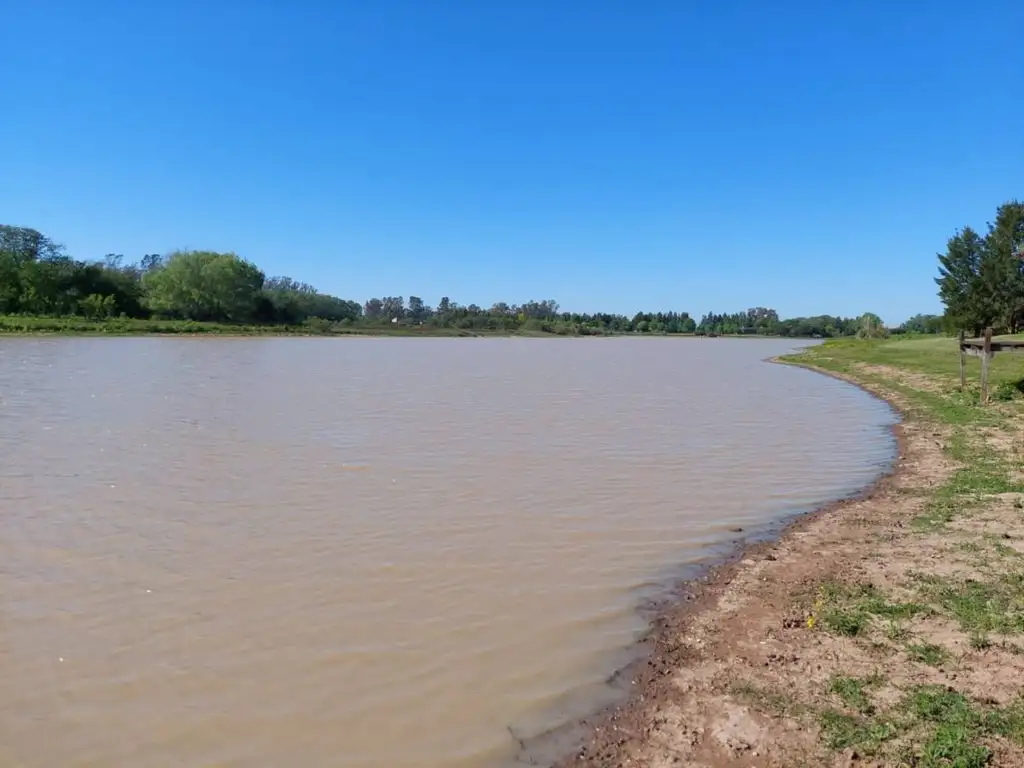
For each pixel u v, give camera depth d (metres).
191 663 6.80
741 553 9.88
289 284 155.50
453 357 63.22
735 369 50.56
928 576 8.34
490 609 8.05
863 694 5.88
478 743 5.63
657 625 7.64
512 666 6.80
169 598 8.23
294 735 5.73
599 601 8.27
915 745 5.14
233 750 5.54
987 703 5.59
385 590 8.54
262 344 74.56
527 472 14.77
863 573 8.64
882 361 42.66
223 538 10.32
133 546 9.94
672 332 181.75
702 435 19.56
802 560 9.38
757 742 5.39
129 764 5.37
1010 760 4.87
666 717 5.86
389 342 97.75
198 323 96.94
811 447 17.75
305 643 7.21
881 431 20.30
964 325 66.62
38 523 10.89
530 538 10.51
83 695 6.25
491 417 23.00
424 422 21.64
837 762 5.05
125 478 13.84
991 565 8.58
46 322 79.50
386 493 12.96
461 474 14.54
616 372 46.53
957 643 6.62
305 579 8.84
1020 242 63.56
